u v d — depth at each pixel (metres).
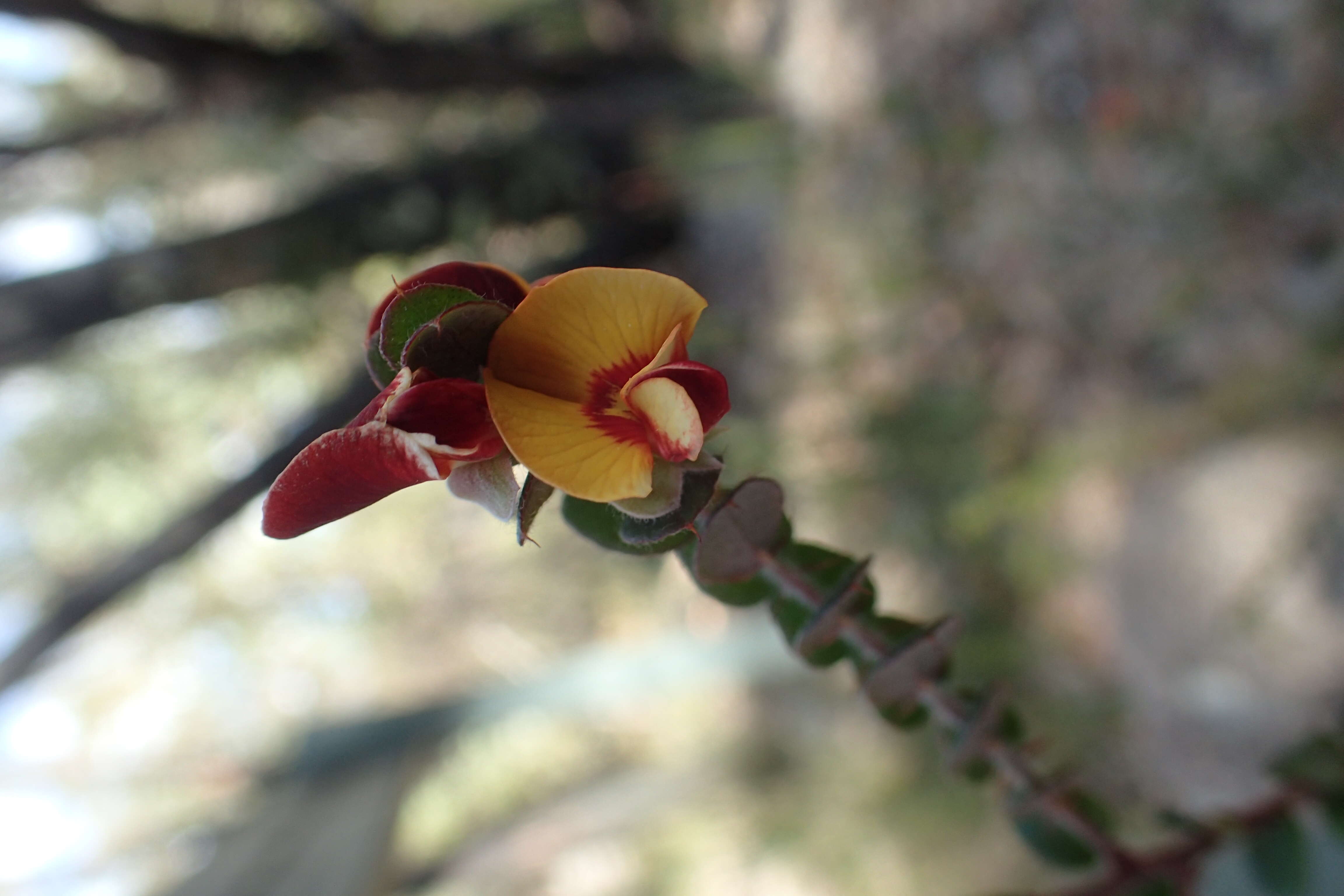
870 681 0.08
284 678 0.84
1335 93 0.21
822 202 0.39
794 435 0.36
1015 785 0.08
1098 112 0.27
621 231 0.44
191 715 0.86
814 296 0.38
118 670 0.83
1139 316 0.26
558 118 0.41
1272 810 0.09
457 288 0.06
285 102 0.37
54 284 0.33
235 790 0.70
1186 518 0.24
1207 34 0.24
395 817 0.38
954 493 0.31
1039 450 0.29
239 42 0.36
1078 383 0.29
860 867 0.37
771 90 0.43
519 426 0.06
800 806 0.43
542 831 0.58
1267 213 0.23
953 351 0.33
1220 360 0.24
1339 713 0.20
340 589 0.77
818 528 0.36
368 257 0.39
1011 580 0.31
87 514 0.55
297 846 0.37
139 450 0.52
